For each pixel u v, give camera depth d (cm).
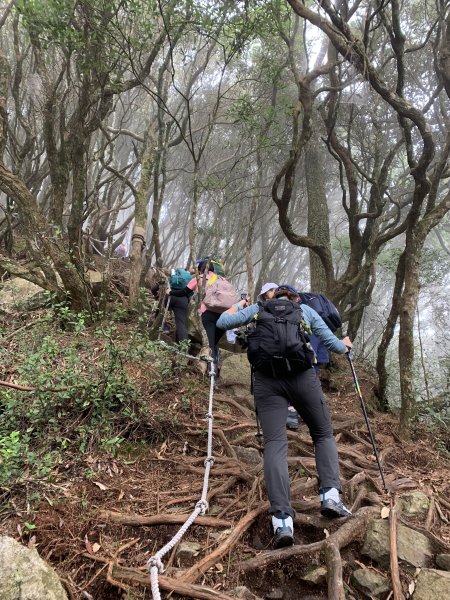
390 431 474
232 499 310
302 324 297
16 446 276
